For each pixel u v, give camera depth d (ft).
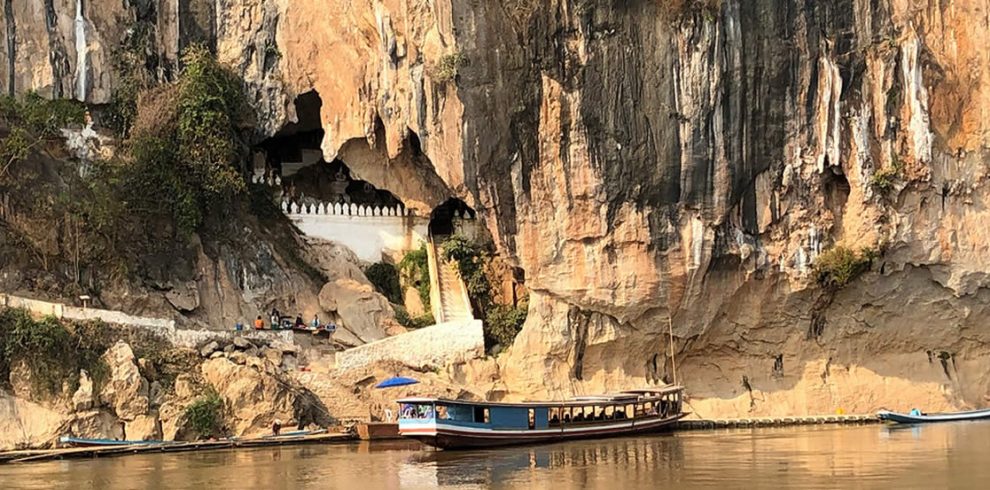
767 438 163.94
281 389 170.09
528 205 192.03
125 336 171.63
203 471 134.31
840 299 198.08
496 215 193.06
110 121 209.87
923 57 195.52
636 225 189.67
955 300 197.47
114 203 189.37
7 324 164.55
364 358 186.70
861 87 194.39
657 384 195.93
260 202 210.59
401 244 217.36
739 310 196.75
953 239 195.00
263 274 202.08
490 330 201.05
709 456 140.36
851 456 137.28
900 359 200.75
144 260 192.85
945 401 197.57
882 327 199.52
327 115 212.43
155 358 170.60
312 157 225.56
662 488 113.80
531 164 191.11
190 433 163.84
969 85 196.44
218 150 199.93
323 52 213.25
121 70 211.41
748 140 191.01
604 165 188.96
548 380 192.13
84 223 187.52
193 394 167.12
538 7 188.34
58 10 207.31
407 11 196.85
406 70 199.72
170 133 199.00
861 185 192.54
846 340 199.93
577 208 190.60
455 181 192.95
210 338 178.40
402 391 179.93
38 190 187.01
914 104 193.47
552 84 189.16
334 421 176.24
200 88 201.05
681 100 189.37
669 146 189.37
